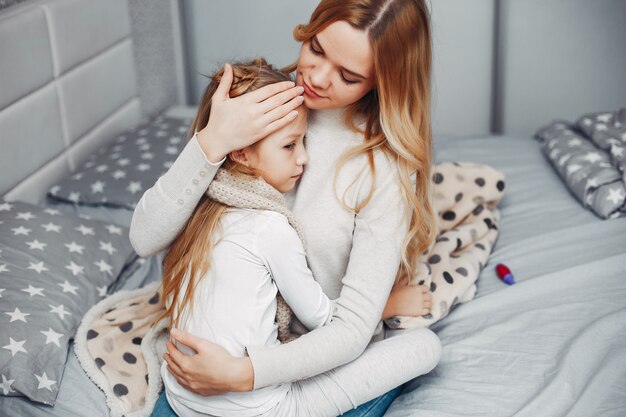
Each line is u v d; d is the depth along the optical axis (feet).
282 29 8.82
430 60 3.98
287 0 8.64
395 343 4.20
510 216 6.32
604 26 8.07
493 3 8.28
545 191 6.63
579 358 4.43
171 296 4.39
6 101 5.93
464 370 4.51
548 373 4.40
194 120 4.07
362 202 4.02
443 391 4.34
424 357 4.22
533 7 8.14
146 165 6.81
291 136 3.77
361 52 3.63
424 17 3.82
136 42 8.05
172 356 3.76
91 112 7.26
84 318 4.81
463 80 8.73
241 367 3.64
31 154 6.36
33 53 6.22
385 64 3.71
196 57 9.18
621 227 5.83
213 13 8.88
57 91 6.67
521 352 4.60
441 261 5.35
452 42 8.56
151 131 7.52
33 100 6.31
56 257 5.08
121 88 7.82
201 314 3.84
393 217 3.98
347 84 3.78
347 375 4.03
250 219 3.81
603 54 8.20
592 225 5.87
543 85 8.50
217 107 3.66
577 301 5.04
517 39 8.33
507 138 7.78
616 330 4.64
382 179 4.00
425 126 4.06
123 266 5.48
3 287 4.67
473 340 4.74
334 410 4.02
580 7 8.05
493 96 8.73
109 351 4.65
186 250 3.95
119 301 5.09
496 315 5.01
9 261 4.88
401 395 4.46
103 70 7.42
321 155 4.15
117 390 4.42
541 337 4.72
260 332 3.82
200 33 9.02
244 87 3.78
